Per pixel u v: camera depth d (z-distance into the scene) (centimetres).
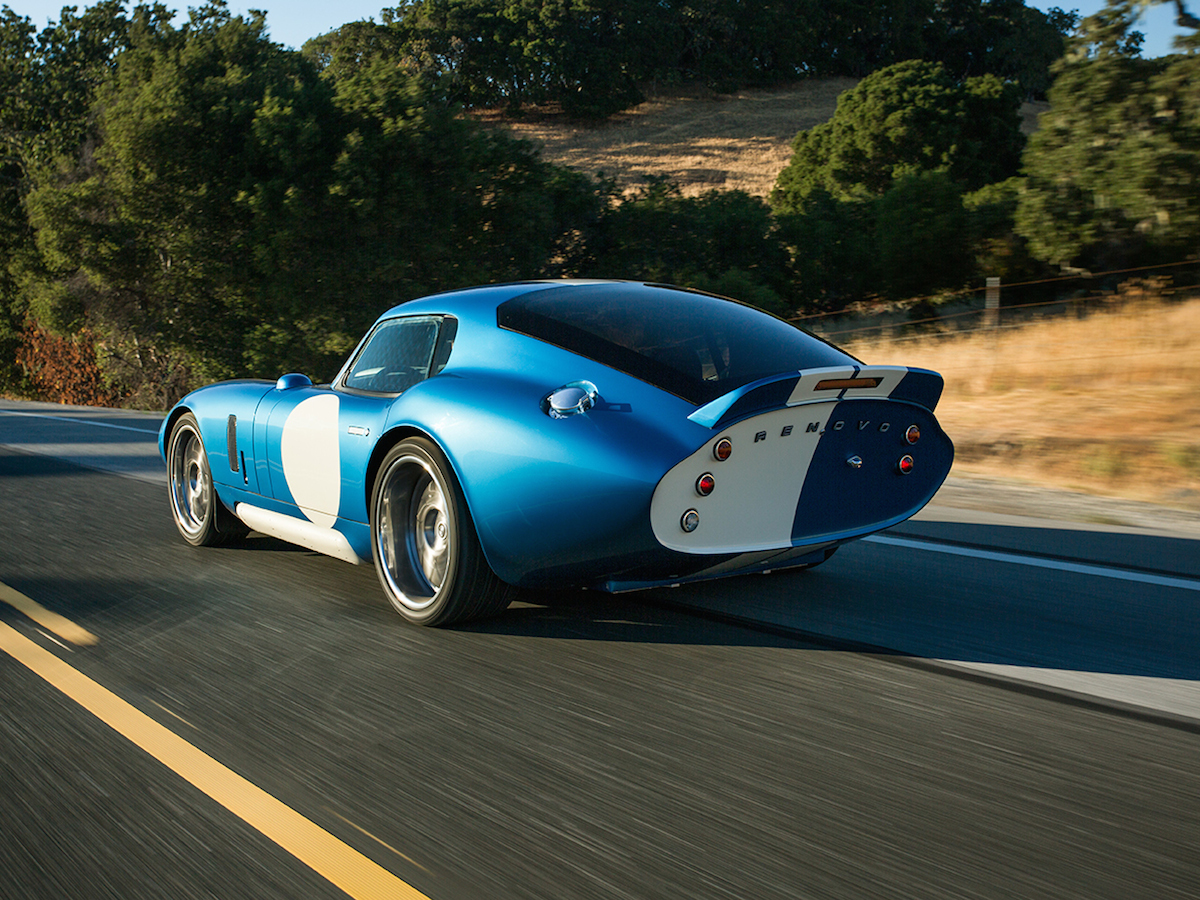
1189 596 443
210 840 223
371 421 399
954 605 423
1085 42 1898
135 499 711
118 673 336
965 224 3162
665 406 331
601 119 8794
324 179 2495
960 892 199
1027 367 1298
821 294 3500
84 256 2606
